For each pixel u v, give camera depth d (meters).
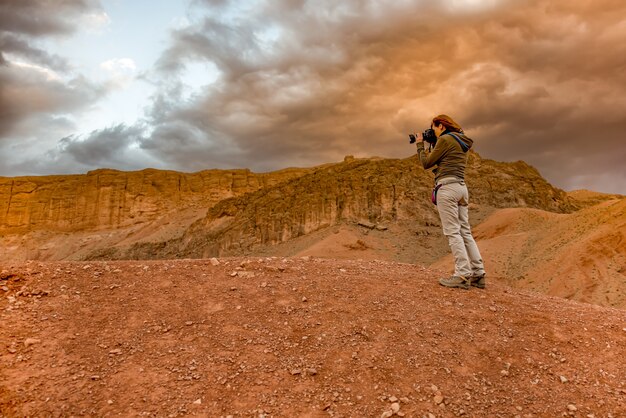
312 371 5.07
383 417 4.46
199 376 4.95
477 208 109.56
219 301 6.63
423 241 96.25
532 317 6.33
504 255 69.62
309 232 108.38
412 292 7.06
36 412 4.33
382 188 110.81
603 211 62.53
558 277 53.31
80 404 4.47
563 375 5.12
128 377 4.89
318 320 6.12
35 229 186.25
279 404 4.60
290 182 131.00
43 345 5.33
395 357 5.35
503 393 4.85
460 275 7.35
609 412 4.56
